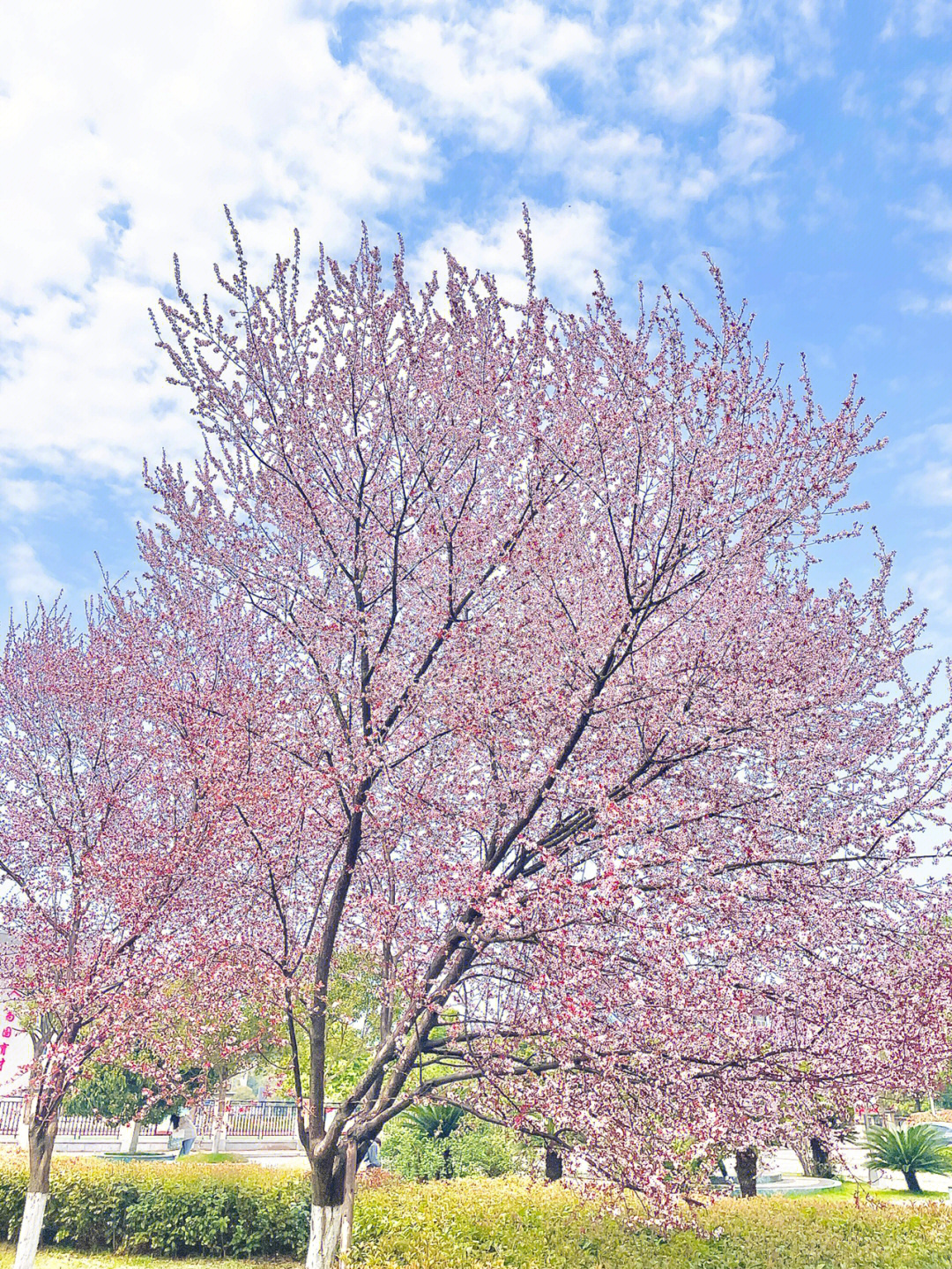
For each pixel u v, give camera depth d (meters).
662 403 6.64
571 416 7.10
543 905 5.73
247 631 9.45
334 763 7.02
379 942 7.43
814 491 6.79
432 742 7.57
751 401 7.12
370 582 8.16
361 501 7.79
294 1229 13.13
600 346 7.27
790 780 7.26
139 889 8.02
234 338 7.64
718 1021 6.02
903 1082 6.39
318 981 7.26
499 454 7.90
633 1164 5.65
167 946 7.30
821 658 7.45
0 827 10.23
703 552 7.17
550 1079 6.15
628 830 5.47
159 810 10.14
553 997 5.95
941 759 7.33
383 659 7.35
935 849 6.56
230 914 8.14
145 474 8.30
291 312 7.87
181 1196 13.34
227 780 7.09
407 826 7.35
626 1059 5.98
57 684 10.28
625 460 6.95
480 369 7.38
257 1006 7.59
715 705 6.75
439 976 6.95
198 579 9.13
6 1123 21.30
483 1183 11.90
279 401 7.84
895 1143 15.48
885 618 8.51
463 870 6.34
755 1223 9.68
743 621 7.01
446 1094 7.47
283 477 7.81
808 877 6.43
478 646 6.86
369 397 7.80
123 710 9.93
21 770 10.39
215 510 8.38
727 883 6.28
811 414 7.15
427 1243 9.75
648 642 6.93
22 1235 9.15
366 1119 6.92
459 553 7.35
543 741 6.83
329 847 8.09
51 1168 13.99
